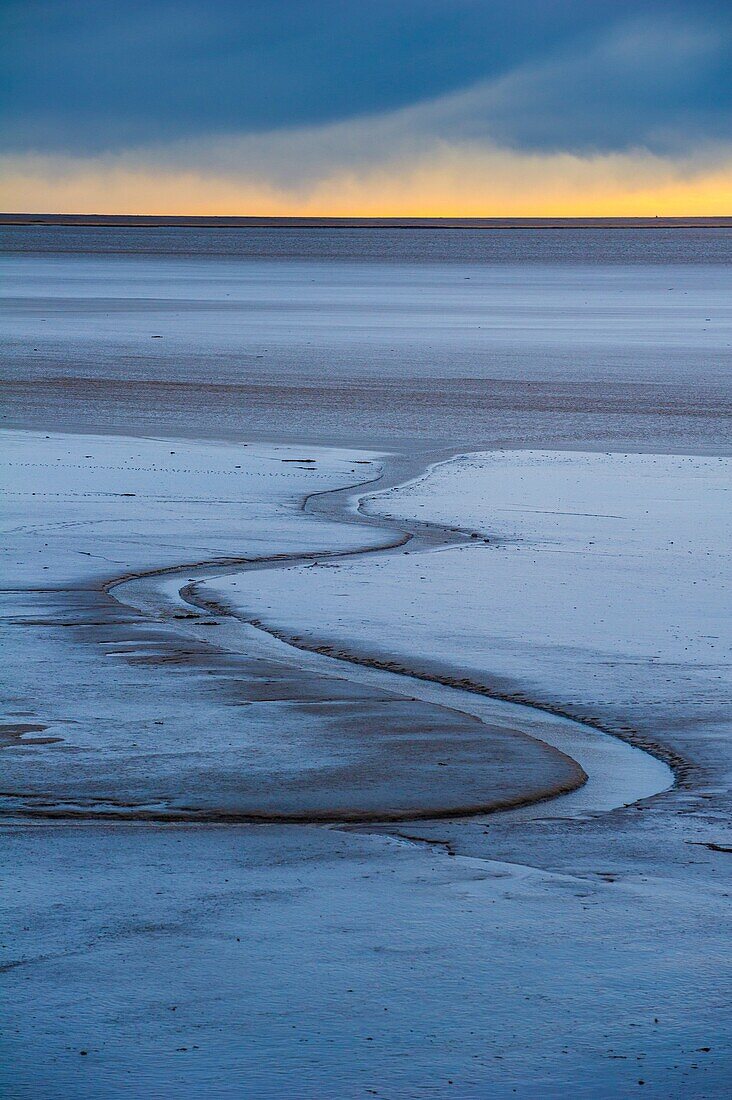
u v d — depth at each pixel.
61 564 20.09
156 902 8.20
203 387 46.38
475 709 13.22
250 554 21.22
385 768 10.99
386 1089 6.12
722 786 10.94
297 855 9.05
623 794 10.72
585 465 31.77
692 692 13.74
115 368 51.62
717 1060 6.39
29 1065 6.30
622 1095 6.10
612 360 56.41
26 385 45.88
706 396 45.12
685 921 7.98
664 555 21.31
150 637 15.70
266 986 7.09
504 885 8.54
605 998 7.00
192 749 11.46
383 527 23.89
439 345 62.72
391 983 7.14
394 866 8.87
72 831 9.52
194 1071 6.25
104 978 7.16
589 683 14.05
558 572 19.91
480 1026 6.70
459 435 36.81
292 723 12.28
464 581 19.22
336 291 111.19
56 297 99.25
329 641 15.77
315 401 43.28
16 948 7.52
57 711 12.63
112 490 26.97
